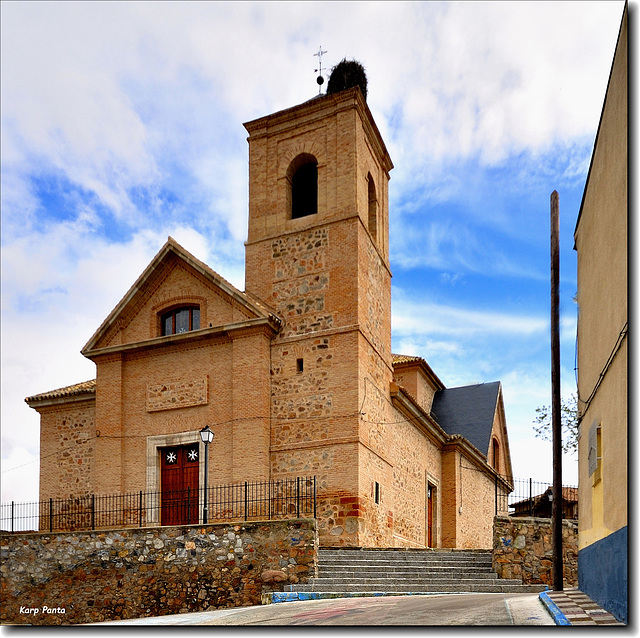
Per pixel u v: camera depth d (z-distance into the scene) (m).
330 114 26.36
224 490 23.58
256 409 23.69
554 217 16.17
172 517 24.41
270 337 24.92
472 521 35.62
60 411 28.27
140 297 26.62
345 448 22.92
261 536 17.86
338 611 12.58
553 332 15.87
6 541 20.59
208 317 25.34
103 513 25.27
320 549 20.12
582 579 15.09
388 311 28.12
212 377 24.84
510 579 18.64
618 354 10.68
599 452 12.79
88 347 26.81
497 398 39.84
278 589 17.16
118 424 25.78
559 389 15.69
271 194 26.91
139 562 19.03
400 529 27.02
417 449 30.44
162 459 25.30
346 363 23.67
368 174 27.41
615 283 11.21
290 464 23.53
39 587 19.92
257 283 26.17
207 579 18.14
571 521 19.08
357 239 24.73
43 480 27.75
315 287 25.00
